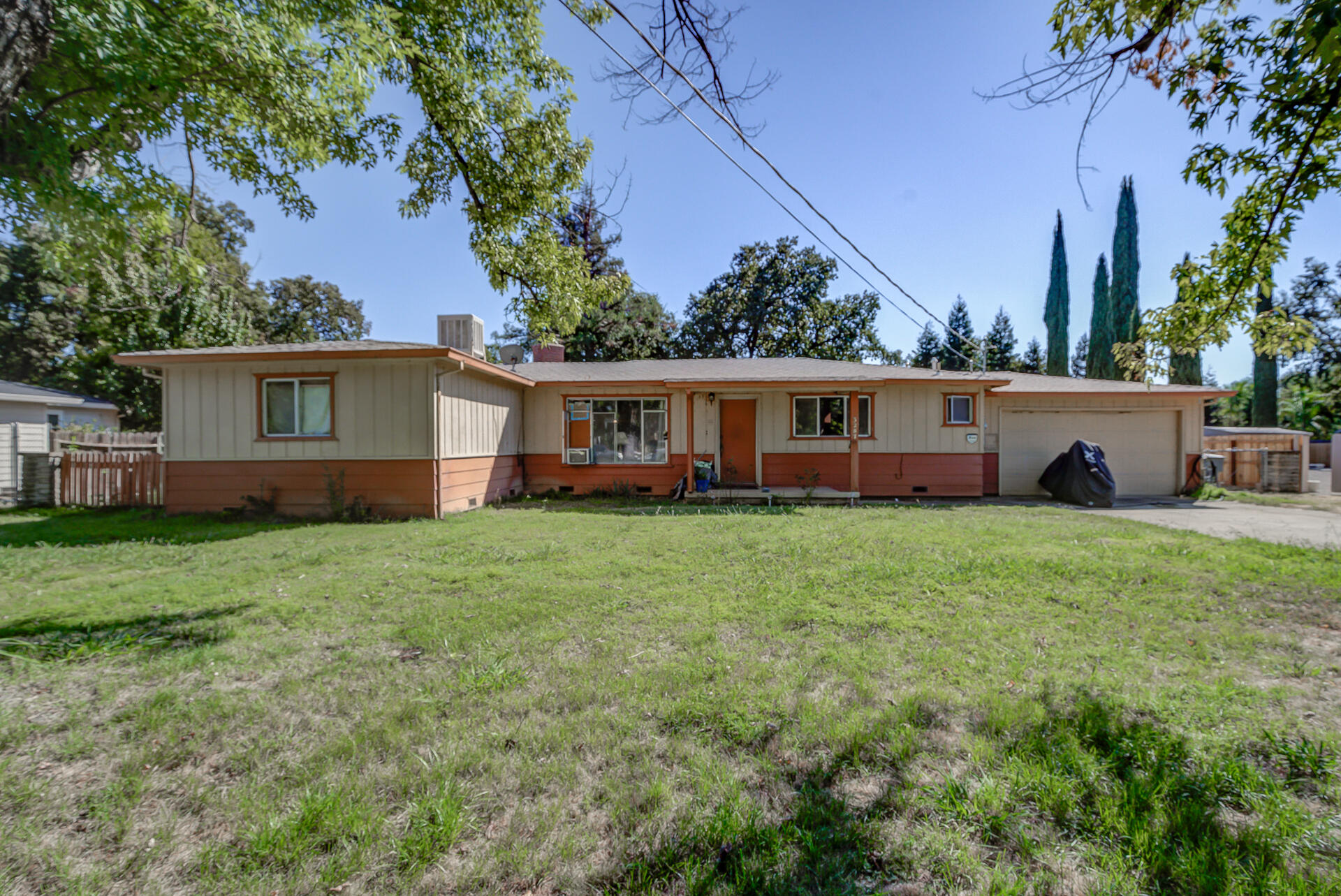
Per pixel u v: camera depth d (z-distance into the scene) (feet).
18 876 6.22
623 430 49.90
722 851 6.55
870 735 8.84
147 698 10.45
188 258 19.13
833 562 21.15
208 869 6.31
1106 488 42.91
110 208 15.65
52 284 79.46
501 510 39.78
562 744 8.71
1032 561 20.70
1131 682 10.83
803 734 8.95
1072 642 12.99
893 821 7.11
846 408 48.24
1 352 85.87
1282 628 14.14
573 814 7.25
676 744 8.79
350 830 6.81
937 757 8.43
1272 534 29.19
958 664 11.71
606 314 101.40
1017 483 50.39
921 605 15.89
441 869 6.31
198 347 73.20
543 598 16.65
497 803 7.43
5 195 14.08
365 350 34.58
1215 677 11.21
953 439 47.91
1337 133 11.65
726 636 13.62
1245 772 7.80
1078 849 6.60
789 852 6.56
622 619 14.82
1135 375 17.47
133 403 83.05
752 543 25.26
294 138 19.38
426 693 10.46
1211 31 12.08
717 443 48.85
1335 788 7.64
